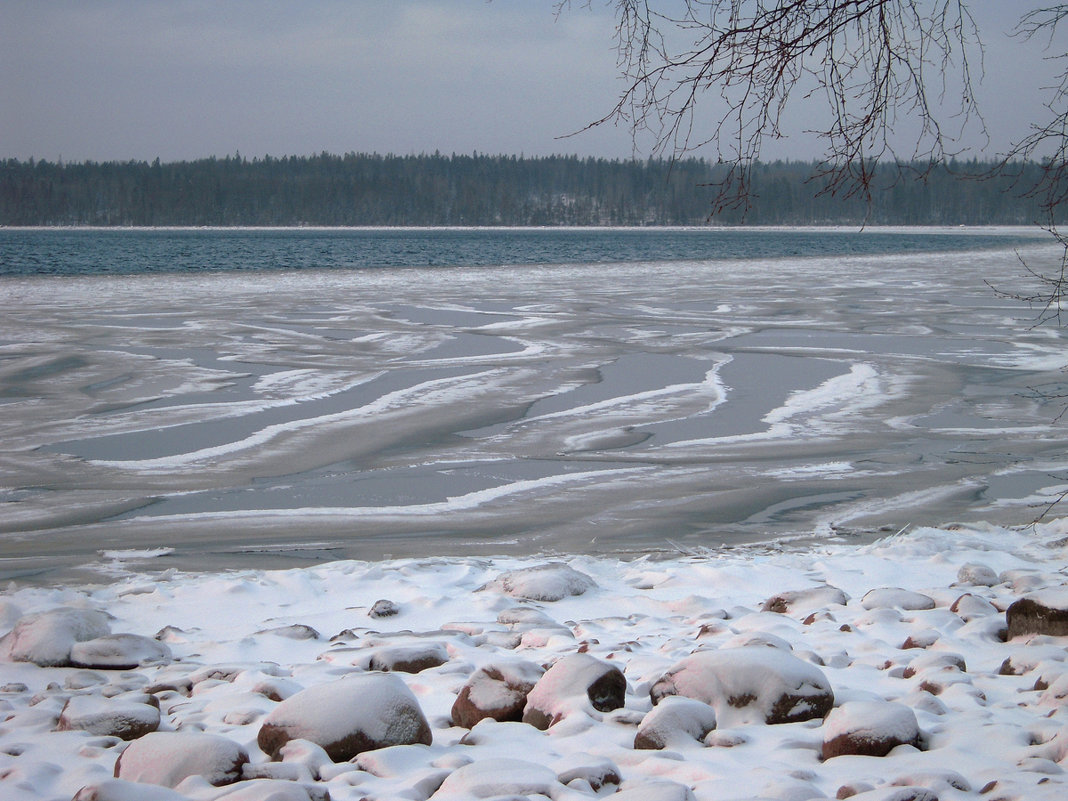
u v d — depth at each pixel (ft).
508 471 45.85
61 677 20.74
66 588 29.37
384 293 145.69
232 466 46.68
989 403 62.59
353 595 27.58
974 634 21.33
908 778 12.37
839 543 35.19
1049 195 20.61
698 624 23.77
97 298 134.10
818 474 45.42
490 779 12.34
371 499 41.29
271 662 21.03
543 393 65.21
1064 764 13.23
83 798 11.81
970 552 31.48
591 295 144.25
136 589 28.17
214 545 35.17
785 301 135.13
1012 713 15.69
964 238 494.59
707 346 88.63
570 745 14.55
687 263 247.09
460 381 69.46
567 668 16.12
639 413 59.00
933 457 48.75
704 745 14.56
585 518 38.70
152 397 63.26
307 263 244.83
